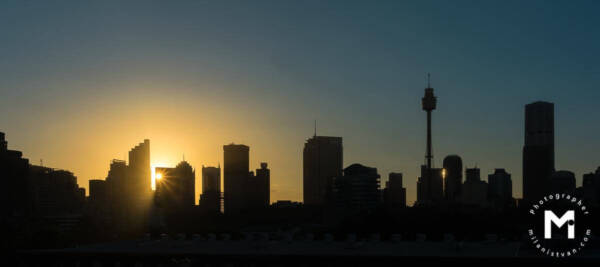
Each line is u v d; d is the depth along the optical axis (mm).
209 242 85750
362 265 68250
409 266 67000
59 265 76125
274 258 70625
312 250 74375
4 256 77750
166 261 73500
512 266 64500
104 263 75125
